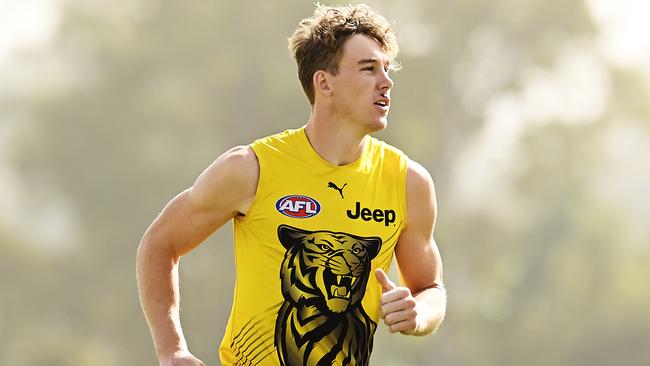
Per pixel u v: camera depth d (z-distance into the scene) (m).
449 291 91.94
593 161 103.56
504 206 100.19
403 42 94.62
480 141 101.38
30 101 94.75
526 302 93.50
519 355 89.75
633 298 92.62
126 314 88.44
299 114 91.12
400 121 93.31
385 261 13.17
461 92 97.75
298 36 13.30
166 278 13.35
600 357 91.19
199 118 92.56
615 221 98.12
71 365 83.75
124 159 90.56
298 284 12.81
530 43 101.62
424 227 13.45
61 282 88.88
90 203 90.69
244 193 12.93
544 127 102.88
